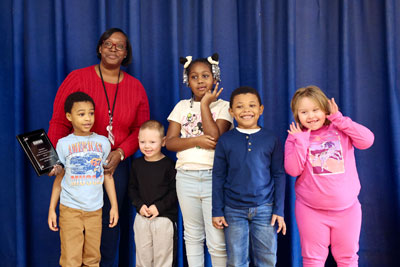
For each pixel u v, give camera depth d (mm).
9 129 1965
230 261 1496
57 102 1663
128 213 1960
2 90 1967
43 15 1974
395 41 1992
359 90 2033
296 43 2059
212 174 1547
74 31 1972
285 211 1993
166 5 2049
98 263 1583
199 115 1691
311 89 1577
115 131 1715
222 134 1578
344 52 1996
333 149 1537
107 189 1624
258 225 1486
